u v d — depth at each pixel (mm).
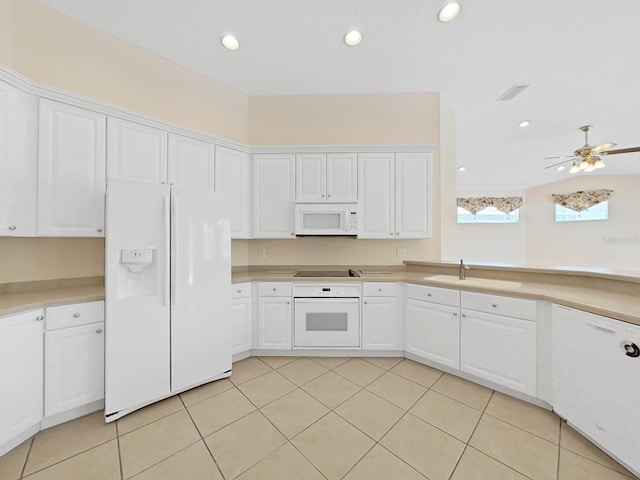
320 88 3088
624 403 1306
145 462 1382
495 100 3242
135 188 1802
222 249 2209
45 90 1781
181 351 1968
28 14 1965
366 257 3189
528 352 1832
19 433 1475
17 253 1913
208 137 2555
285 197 2871
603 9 1961
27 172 1736
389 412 1772
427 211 2838
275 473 1315
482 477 1293
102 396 1774
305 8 2010
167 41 2377
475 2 1933
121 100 2369
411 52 2465
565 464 1364
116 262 1732
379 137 3188
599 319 1413
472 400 1901
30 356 1527
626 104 3305
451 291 2238
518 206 7781
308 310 2605
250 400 1913
